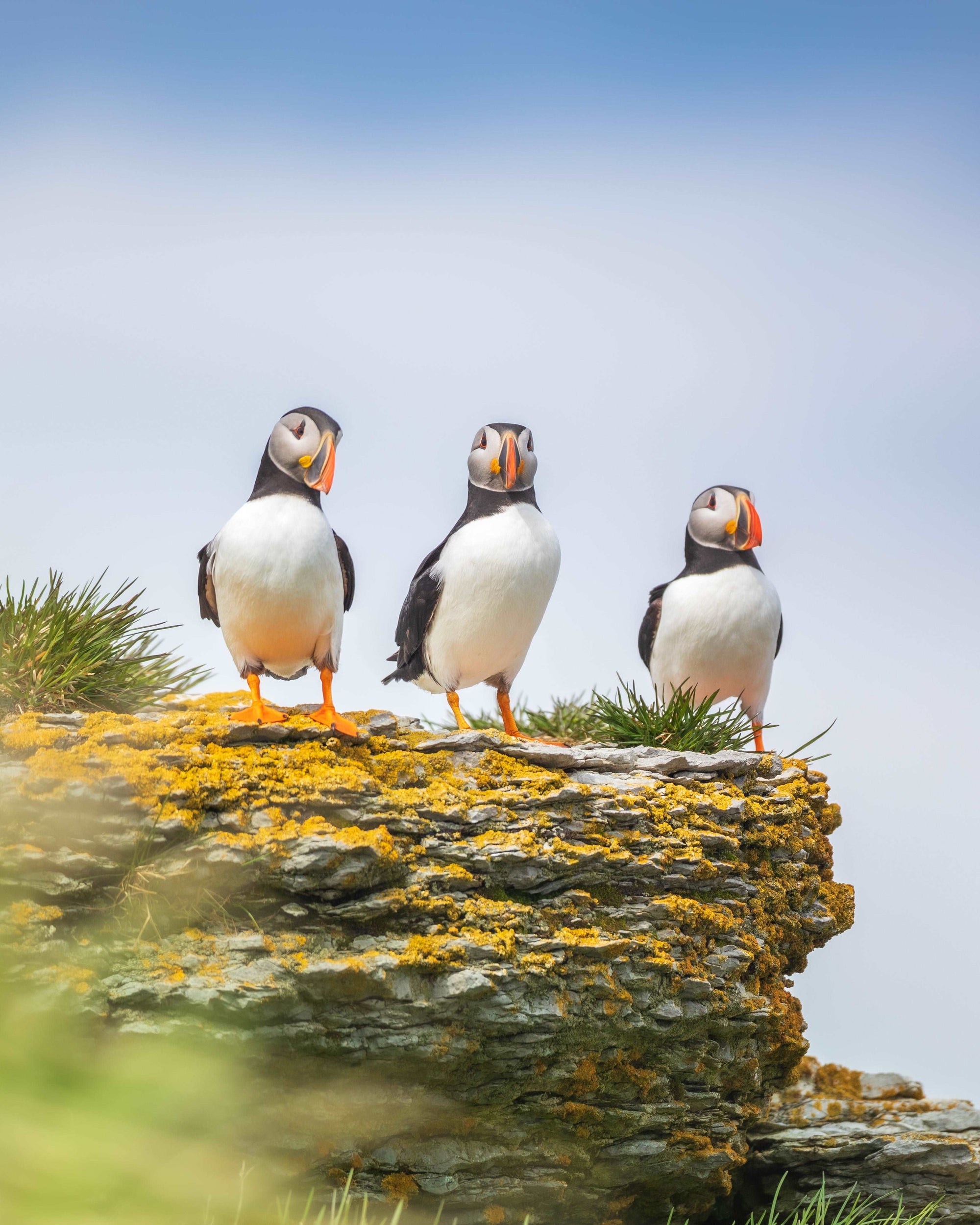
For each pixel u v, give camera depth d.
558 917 10.52
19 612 10.59
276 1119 9.55
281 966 9.19
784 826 12.45
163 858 9.23
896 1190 12.62
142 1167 4.60
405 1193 10.15
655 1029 10.89
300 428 10.67
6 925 8.70
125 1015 8.83
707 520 14.55
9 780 8.93
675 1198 12.12
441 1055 9.80
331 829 9.49
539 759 11.13
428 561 13.10
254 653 10.97
